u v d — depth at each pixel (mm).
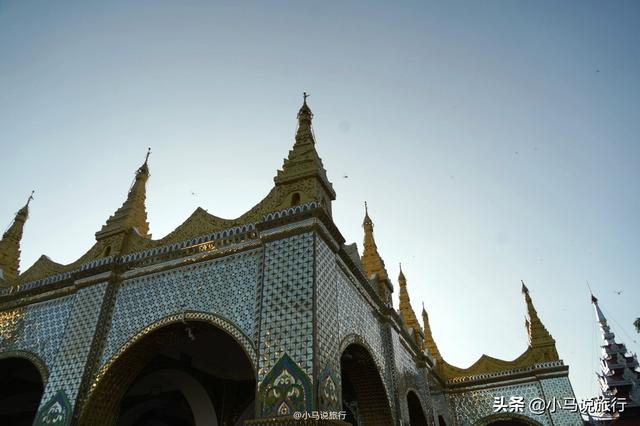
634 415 17344
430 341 21719
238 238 8938
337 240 9008
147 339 8922
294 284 7594
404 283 18797
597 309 19969
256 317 7746
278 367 6895
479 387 19438
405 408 12281
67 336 9500
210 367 12977
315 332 6992
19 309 10836
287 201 8734
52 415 8562
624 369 18047
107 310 9445
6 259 13211
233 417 13188
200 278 8859
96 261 10141
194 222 9750
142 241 10180
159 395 13812
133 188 11750
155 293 9188
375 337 11273
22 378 12055
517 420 18234
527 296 20609
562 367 18203
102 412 8695
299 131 10203
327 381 6984
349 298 9703
